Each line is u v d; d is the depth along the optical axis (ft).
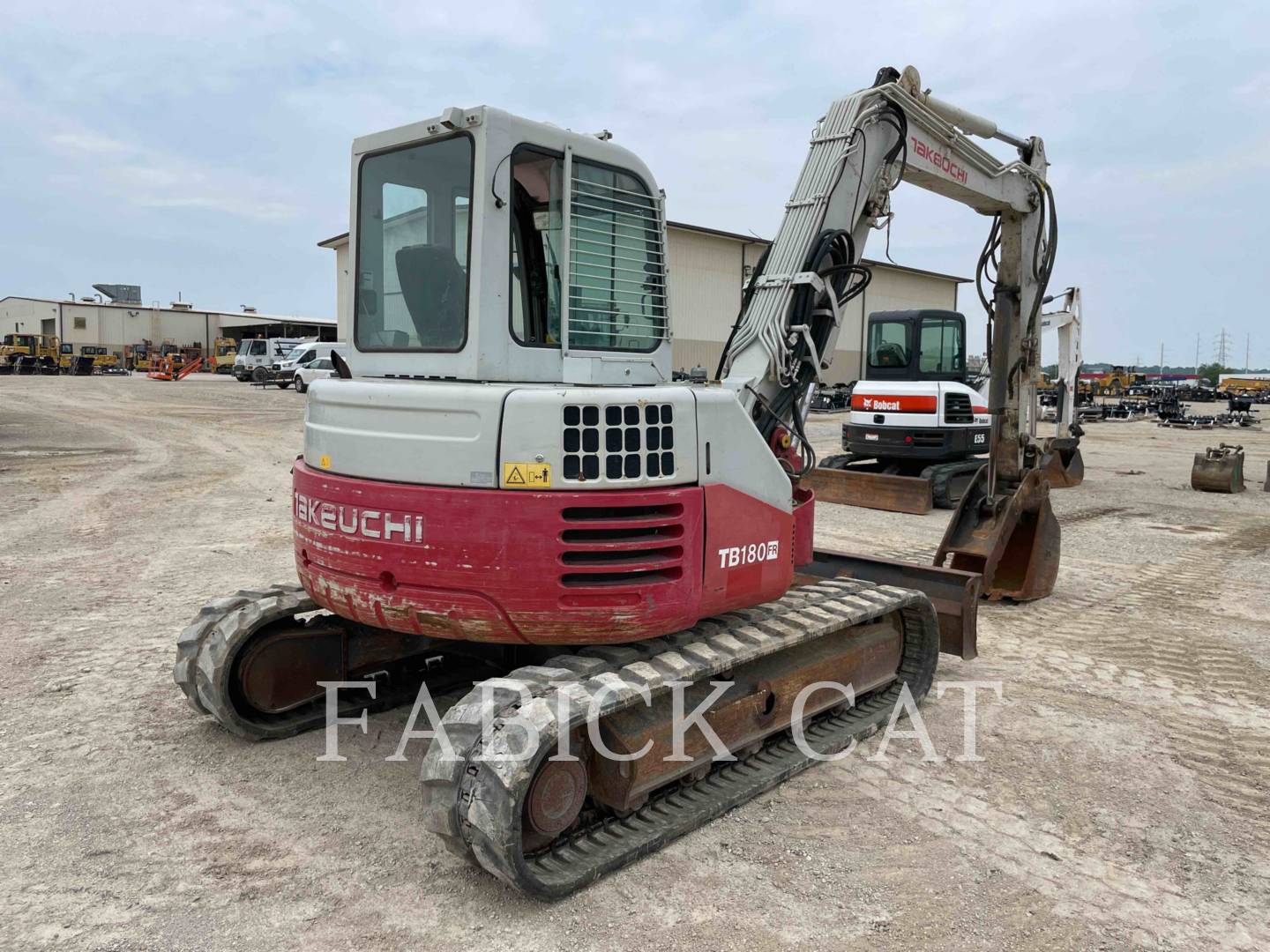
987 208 23.24
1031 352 24.13
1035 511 24.26
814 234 17.33
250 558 27.68
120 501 38.17
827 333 17.69
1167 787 13.73
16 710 15.97
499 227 12.04
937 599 18.60
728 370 17.25
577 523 11.20
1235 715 16.60
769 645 13.16
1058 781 13.88
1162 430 89.56
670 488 11.91
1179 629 21.91
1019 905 10.62
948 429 39.11
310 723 15.38
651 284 14.28
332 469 12.70
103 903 10.37
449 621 11.60
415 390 11.64
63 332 238.89
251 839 11.83
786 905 10.54
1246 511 39.73
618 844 11.50
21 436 62.39
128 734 15.02
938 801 13.19
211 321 259.80
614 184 13.55
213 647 14.24
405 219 13.23
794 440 17.20
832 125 17.99
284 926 10.00
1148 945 9.94
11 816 12.29
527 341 12.67
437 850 11.67
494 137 11.80
